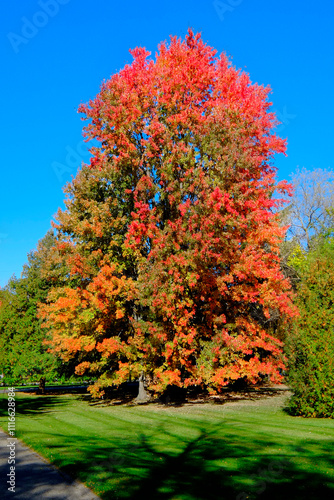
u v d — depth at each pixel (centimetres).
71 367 3186
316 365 1430
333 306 1443
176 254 1692
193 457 902
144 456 906
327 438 1084
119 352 1992
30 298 3366
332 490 661
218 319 1794
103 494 628
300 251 3184
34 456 897
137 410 1912
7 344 3216
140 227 1742
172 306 1719
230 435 1177
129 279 1909
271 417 1529
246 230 1756
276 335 2312
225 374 1877
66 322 2080
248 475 748
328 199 3638
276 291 1908
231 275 1762
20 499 607
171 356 1861
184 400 2267
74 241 2106
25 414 1766
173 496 626
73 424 1444
